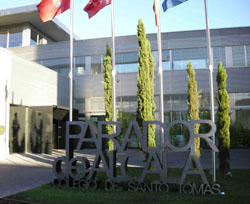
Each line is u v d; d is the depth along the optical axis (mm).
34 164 12273
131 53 22875
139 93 10523
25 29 25203
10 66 14758
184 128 21016
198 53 21859
